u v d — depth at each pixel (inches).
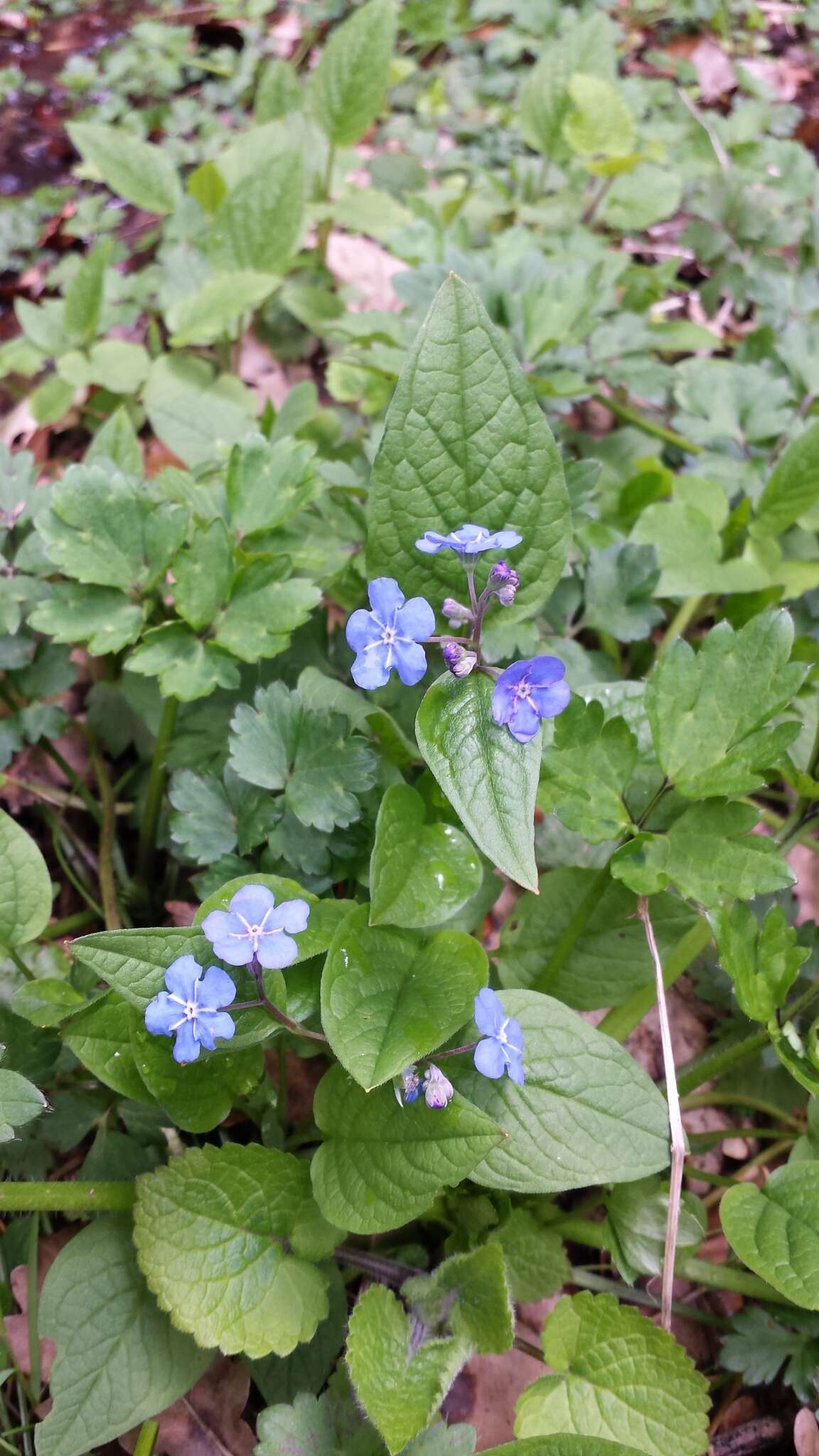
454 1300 6.9
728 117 18.3
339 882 8.6
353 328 12.1
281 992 6.5
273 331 14.1
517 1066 6.2
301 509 9.7
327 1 18.9
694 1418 6.7
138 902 9.7
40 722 8.8
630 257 14.2
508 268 11.7
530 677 5.8
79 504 8.0
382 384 12.0
